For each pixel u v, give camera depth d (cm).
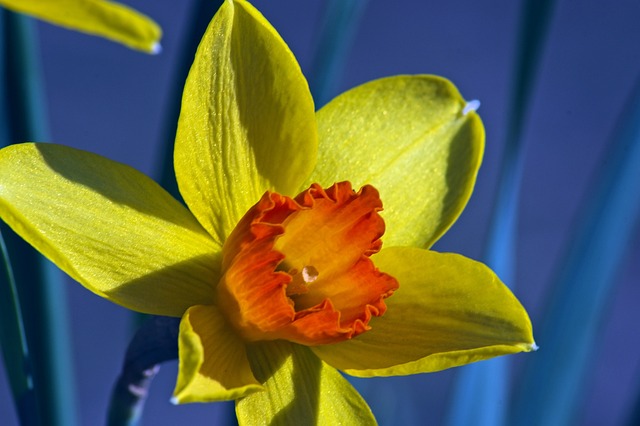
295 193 30
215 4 31
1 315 29
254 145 30
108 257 29
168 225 30
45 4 23
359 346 30
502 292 30
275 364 29
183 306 29
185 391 26
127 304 29
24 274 31
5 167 28
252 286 29
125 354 29
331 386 30
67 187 29
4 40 31
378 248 30
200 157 30
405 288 30
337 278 30
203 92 29
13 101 31
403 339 30
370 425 29
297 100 30
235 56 30
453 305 30
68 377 31
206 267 30
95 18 23
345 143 31
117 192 29
